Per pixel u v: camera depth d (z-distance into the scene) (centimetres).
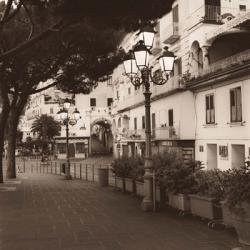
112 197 1688
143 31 1238
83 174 3447
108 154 7425
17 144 8762
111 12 1055
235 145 2583
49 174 3528
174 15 3359
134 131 4347
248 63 2247
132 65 1340
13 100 2734
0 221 1145
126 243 860
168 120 3428
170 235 923
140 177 1642
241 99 2467
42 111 8106
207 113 2906
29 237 932
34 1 1252
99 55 2236
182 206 1177
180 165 1219
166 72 1319
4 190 2036
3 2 2205
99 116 7381
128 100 4641
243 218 774
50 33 1102
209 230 967
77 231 991
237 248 772
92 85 2564
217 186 998
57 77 2473
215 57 2950
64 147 7356
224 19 2947
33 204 1498
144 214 1220
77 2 1027
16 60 2175
